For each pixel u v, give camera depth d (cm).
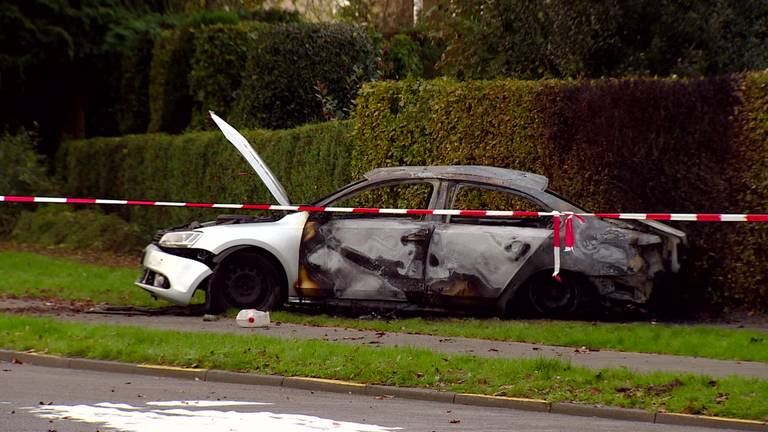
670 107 2756
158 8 5606
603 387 1780
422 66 4919
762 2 3322
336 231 2578
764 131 2659
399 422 1612
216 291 2597
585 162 2848
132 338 2166
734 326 2558
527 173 2664
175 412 1648
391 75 4734
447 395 1786
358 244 2561
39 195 5025
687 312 2731
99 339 2152
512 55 3566
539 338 2295
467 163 3014
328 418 1630
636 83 2792
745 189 2692
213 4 5944
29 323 2308
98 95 5734
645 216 2411
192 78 4734
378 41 4716
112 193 4819
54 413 1620
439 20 3862
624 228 2512
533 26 3509
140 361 2020
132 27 5300
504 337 2323
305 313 2688
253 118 4300
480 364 1933
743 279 2702
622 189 2806
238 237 2583
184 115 4956
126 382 1898
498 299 2519
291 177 3634
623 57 3356
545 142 2897
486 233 2525
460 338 2308
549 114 2888
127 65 5425
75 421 1570
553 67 3503
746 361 2070
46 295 2931
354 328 2445
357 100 3259
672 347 2188
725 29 3341
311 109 4259
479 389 1794
